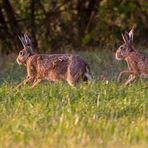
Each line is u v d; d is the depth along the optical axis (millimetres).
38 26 62375
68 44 61750
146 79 42281
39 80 40188
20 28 61750
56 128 28578
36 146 25938
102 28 62188
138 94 35375
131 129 28375
